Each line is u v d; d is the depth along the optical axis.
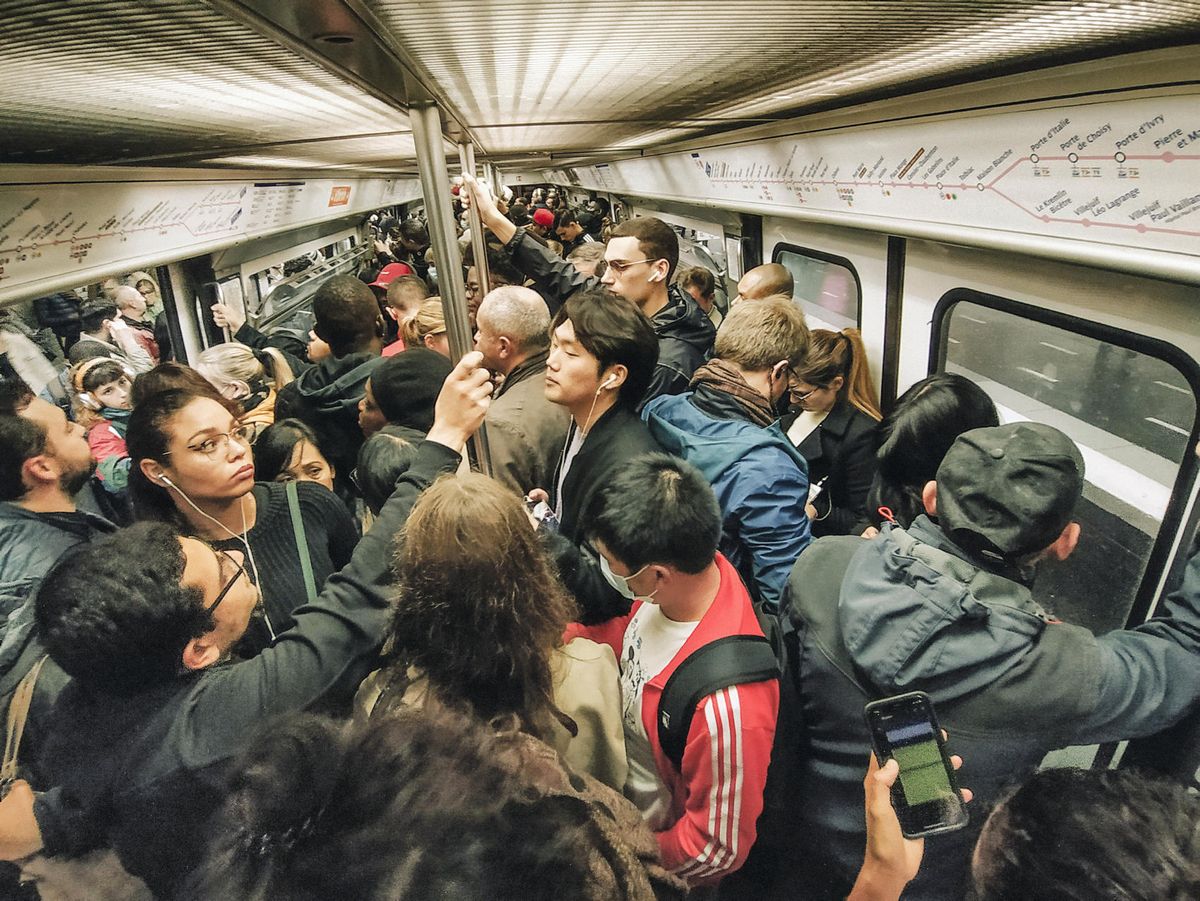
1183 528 1.52
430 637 0.90
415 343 2.88
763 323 1.81
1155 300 1.49
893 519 1.40
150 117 1.31
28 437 1.52
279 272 5.12
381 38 0.85
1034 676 0.92
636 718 1.27
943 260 2.20
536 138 3.11
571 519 1.75
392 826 0.55
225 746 0.81
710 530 1.10
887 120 1.91
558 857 0.57
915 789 0.96
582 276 2.70
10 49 0.72
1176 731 1.08
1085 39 1.05
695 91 1.71
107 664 0.84
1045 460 0.94
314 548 1.58
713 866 1.13
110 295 3.17
